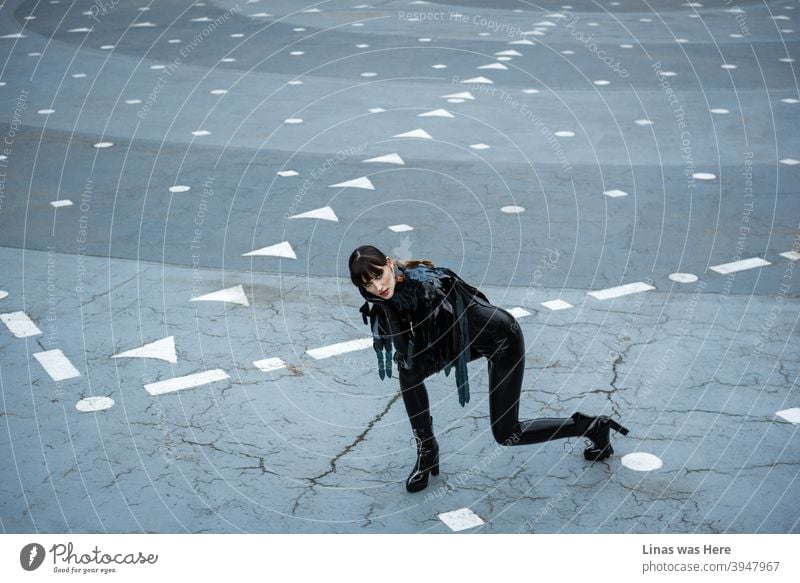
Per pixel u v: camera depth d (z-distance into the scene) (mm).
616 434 4250
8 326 5363
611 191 7750
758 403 4508
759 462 4020
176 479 3916
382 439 4238
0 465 3996
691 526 3596
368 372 4859
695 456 4062
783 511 3682
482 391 4668
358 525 3617
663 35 14953
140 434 4254
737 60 13000
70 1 18578
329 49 13992
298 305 5676
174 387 4688
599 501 3760
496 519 3650
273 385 4715
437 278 3455
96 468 3988
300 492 3842
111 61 13164
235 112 10461
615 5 18234
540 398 4570
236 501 3773
